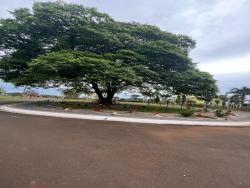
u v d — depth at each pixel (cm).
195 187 430
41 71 2017
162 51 2412
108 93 2784
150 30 2728
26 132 883
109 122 1303
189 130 1180
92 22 2494
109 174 477
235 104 4544
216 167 562
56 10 2252
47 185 405
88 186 411
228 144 866
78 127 1066
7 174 448
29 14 2352
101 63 1959
